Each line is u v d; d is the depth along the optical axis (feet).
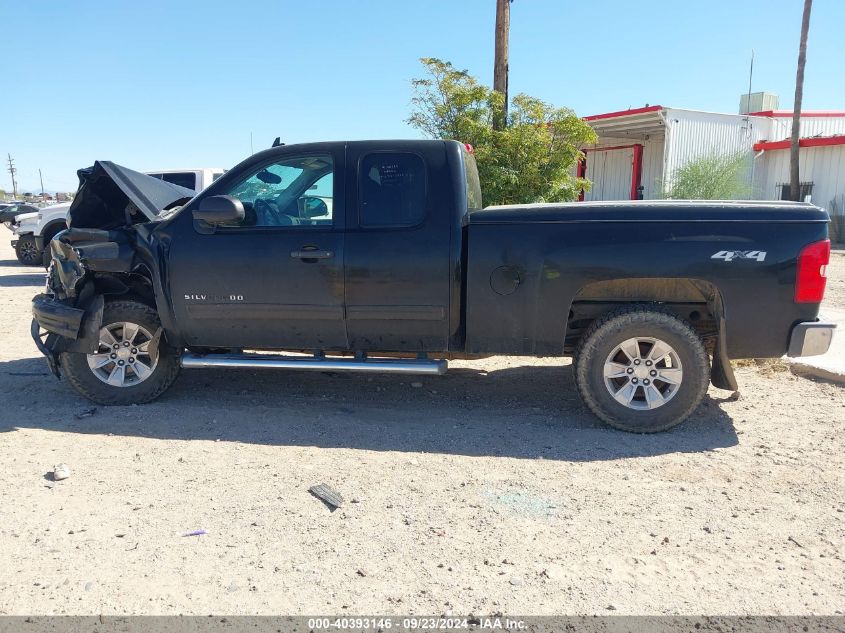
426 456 14.29
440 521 11.37
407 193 15.87
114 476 13.10
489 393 19.29
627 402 15.56
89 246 16.37
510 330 15.58
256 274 16.14
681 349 15.08
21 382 19.89
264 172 16.56
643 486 12.84
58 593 9.29
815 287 14.48
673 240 14.69
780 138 79.15
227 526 11.16
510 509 11.84
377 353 17.29
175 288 16.52
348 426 16.19
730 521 11.46
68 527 11.09
